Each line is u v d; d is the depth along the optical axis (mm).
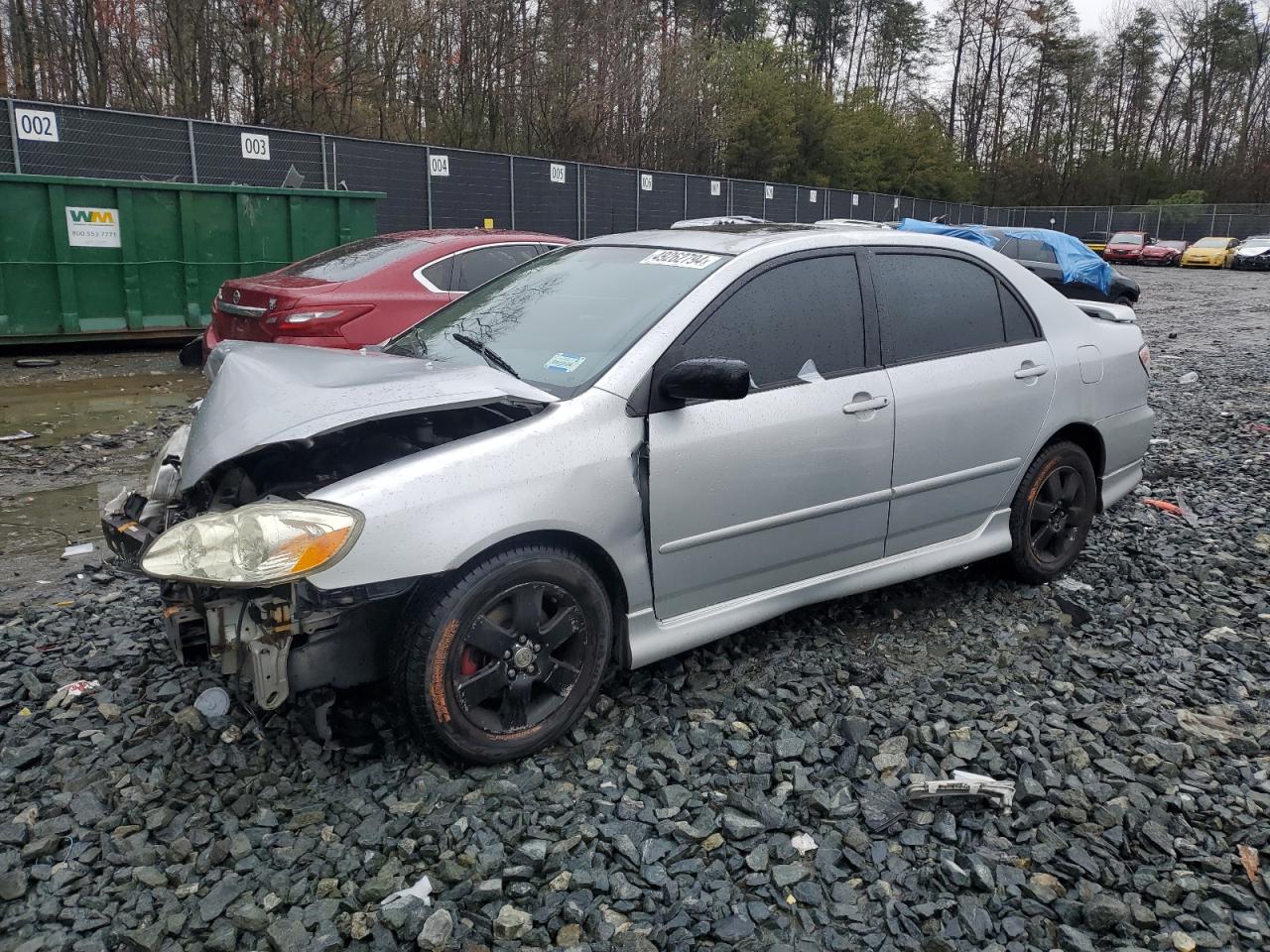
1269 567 5152
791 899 2613
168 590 3059
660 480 3373
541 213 23500
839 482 3867
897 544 4199
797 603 3887
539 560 3123
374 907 2547
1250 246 42562
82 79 23172
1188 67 74062
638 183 26703
